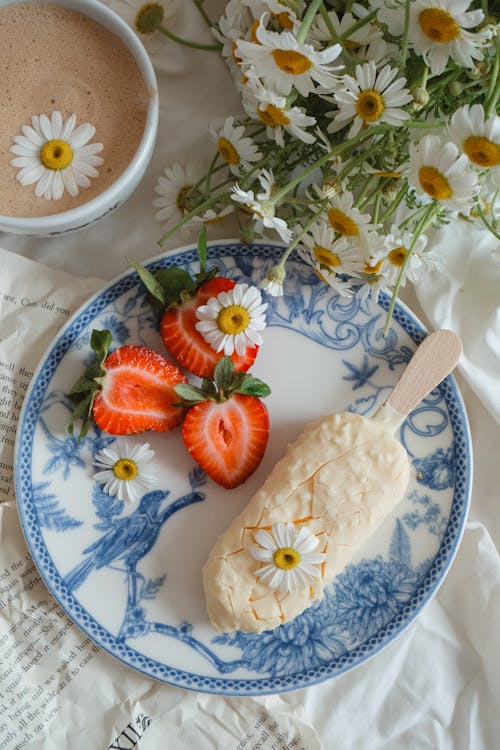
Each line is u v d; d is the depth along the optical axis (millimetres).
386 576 458
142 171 452
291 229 475
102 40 444
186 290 453
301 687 450
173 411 455
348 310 473
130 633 454
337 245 414
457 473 461
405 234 427
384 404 458
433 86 393
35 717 464
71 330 463
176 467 464
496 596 476
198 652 453
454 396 463
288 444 463
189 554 459
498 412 476
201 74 490
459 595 483
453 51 369
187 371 467
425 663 480
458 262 476
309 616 456
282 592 438
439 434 464
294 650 453
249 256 472
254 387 447
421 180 379
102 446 462
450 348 458
